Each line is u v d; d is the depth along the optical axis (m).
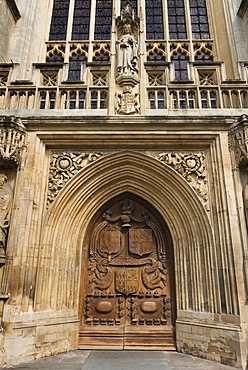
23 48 10.20
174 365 6.12
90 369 5.84
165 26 11.43
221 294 6.82
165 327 7.55
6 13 9.92
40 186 7.64
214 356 6.45
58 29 11.65
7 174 7.52
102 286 7.88
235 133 7.50
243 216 7.02
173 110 8.04
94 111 8.08
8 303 6.48
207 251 7.28
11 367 5.91
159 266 8.02
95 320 7.67
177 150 8.13
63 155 8.05
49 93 8.45
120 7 11.86
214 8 11.52
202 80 8.79
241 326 6.24
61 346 7.00
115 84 8.45
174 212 8.04
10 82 8.37
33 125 7.79
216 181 7.54
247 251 6.76
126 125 7.79
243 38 10.18
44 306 7.00
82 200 8.04
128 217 8.35
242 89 8.35
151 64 8.67
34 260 7.08
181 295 7.50
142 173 8.19
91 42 11.13
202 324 6.82
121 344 7.39
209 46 11.16
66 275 7.56
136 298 7.83
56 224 7.64
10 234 6.95
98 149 8.18
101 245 8.19
